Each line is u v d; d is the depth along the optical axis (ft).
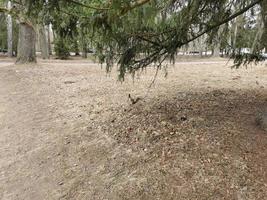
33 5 11.05
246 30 17.62
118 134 16.12
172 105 19.45
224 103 19.60
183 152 13.25
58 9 11.16
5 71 38.81
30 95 26.55
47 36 76.13
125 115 18.53
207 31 14.42
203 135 14.47
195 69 41.29
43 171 14.21
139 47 14.38
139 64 15.43
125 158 13.74
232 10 14.34
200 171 11.91
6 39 96.84
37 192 12.77
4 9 13.48
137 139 15.15
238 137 13.98
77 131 17.57
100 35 12.89
